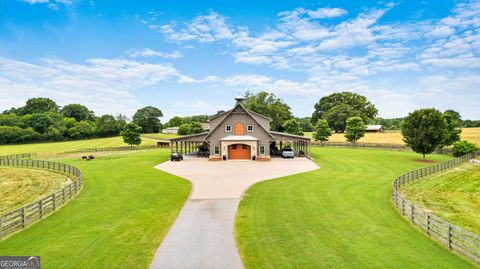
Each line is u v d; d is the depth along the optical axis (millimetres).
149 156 48531
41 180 29531
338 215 16000
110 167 35938
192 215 16141
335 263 10531
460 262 10641
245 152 41906
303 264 10477
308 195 20578
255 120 41719
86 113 144500
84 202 19406
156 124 137875
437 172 31281
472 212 17734
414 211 15203
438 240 12672
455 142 47281
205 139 42219
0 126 85750
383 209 17312
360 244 12156
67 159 47938
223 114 43906
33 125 96125
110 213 16719
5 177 31578
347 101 111812
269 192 21469
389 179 27672
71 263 10695
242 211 16812
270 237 12898
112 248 11891
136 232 13625
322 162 39781
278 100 88750
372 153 52656
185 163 38469
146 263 10633
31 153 58375
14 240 12938
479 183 25219
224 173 30156
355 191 22031
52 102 142250
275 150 48750
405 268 10172
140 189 22859
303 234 13242
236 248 11820
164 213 16562
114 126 110375
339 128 105000
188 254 11312
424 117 42031
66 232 13812
